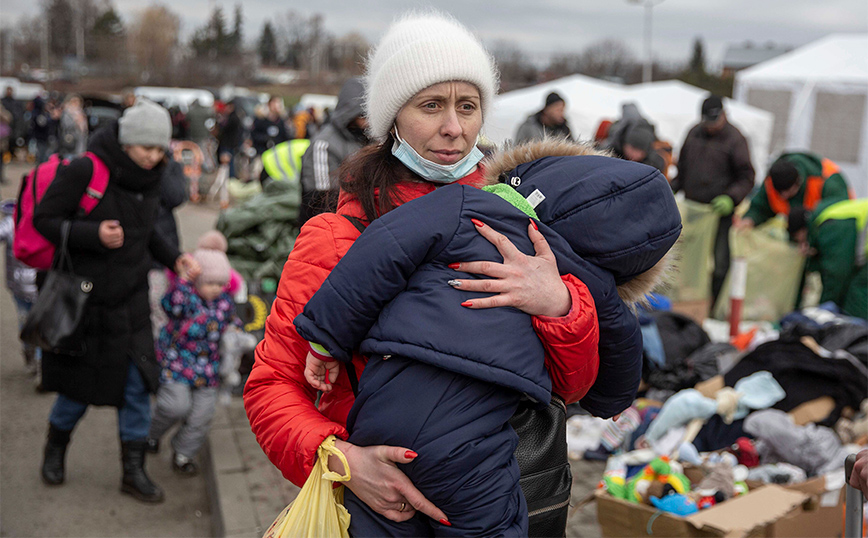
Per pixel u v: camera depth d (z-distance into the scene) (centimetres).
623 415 419
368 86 169
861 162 1346
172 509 405
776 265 660
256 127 1569
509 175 167
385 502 143
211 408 434
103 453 471
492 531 140
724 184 689
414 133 159
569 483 162
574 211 153
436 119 158
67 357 384
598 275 153
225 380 452
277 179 600
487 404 140
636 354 165
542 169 163
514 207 151
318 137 394
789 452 352
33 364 590
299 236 162
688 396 384
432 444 137
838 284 565
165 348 423
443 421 138
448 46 154
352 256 145
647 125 575
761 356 414
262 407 157
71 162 379
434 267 145
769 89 1445
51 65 6944
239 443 451
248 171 1714
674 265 176
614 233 153
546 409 159
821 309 526
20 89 2770
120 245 375
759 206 688
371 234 146
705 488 316
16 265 562
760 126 1212
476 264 142
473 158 167
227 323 433
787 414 379
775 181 642
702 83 5262
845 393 393
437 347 137
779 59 1527
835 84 1364
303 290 157
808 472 351
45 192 375
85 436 497
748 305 668
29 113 2177
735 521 284
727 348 475
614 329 158
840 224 559
